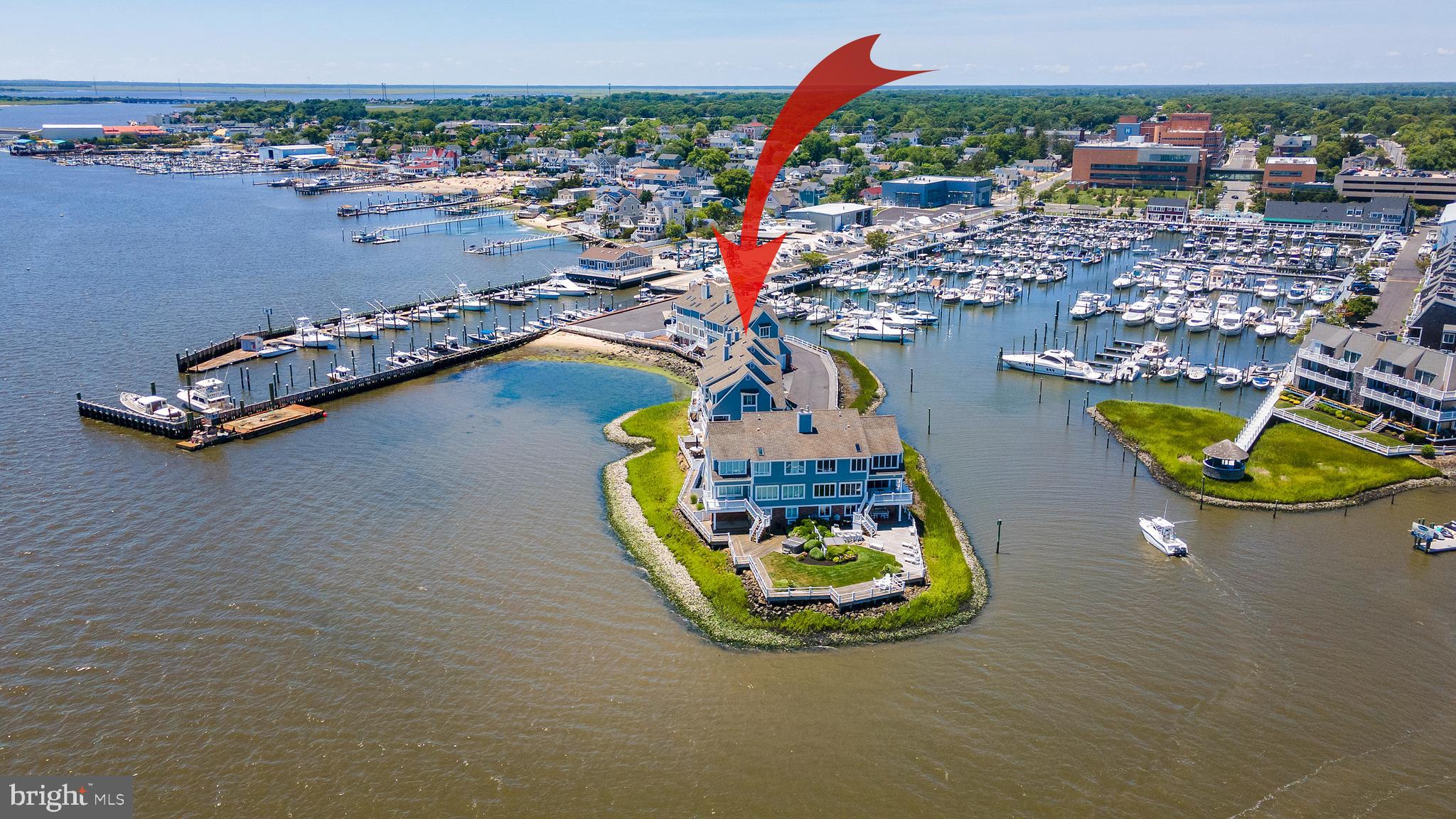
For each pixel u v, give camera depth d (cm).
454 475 9538
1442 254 17738
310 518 8506
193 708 5947
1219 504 9006
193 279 18850
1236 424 10788
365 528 8331
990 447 10469
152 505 8744
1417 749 5750
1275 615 7125
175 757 5538
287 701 6028
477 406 11731
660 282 19538
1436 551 8044
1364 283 17862
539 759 5591
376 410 11575
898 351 14700
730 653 6644
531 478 9481
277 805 5209
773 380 10169
